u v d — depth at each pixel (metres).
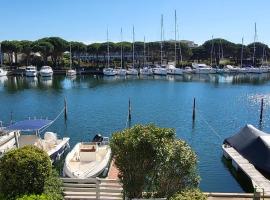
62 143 28.28
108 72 111.25
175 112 51.12
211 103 60.12
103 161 22.88
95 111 51.31
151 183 12.35
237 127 42.00
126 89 79.44
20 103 59.53
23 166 11.09
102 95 69.38
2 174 11.20
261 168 18.80
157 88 81.44
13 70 111.94
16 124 27.67
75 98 65.25
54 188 12.11
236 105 58.28
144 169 12.12
